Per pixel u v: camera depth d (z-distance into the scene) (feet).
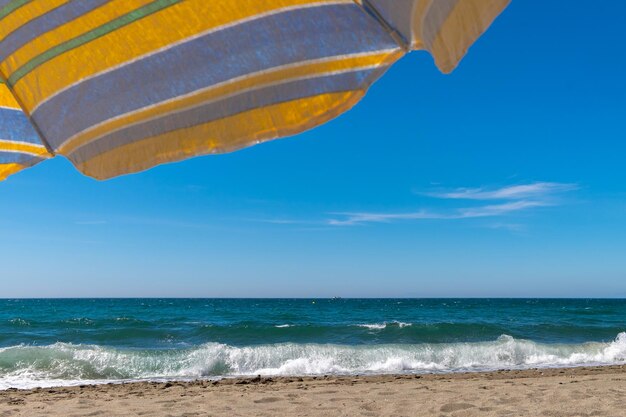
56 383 33.86
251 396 24.76
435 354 44.68
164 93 4.41
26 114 5.07
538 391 24.47
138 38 4.31
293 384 30.32
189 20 4.13
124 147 4.57
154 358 40.98
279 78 4.04
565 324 82.33
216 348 43.21
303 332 67.87
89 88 4.60
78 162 4.97
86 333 68.64
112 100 4.58
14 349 41.93
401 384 29.35
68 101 4.73
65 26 4.36
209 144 4.23
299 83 3.97
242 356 42.09
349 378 33.71
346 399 23.52
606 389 24.80
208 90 4.26
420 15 3.01
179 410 21.31
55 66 4.60
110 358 40.55
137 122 4.51
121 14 4.19
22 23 4.42
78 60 4.52
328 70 3.86
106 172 4.63
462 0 2.58
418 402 22.36
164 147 4.39
